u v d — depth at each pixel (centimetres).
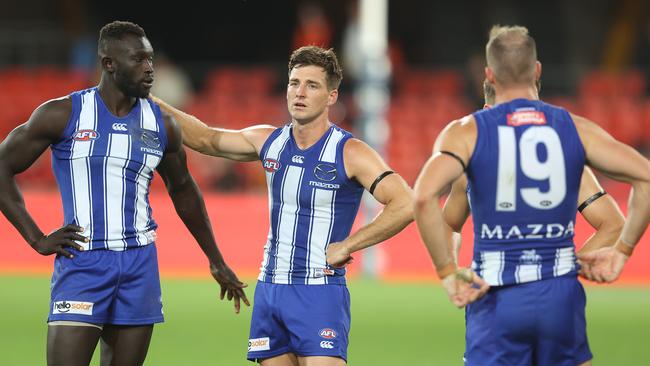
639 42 8025
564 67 8000
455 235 1645
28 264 4531
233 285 1809
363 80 4334
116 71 1625
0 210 1641
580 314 1440
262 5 7725
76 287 1620
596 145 1430
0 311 3350
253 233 4597
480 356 1442
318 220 1677
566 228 1437
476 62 6394
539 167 1414
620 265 1471
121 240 1639
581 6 8425
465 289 1415
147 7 7650
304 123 1684
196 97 6291
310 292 1667
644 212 1428
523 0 8444
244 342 2880
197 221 1784
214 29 7694
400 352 2775
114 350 1678
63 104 1636
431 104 6219
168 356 2659
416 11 7938
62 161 1641
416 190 1409
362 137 4356
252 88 6544
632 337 3066
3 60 6481
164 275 4438
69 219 1645
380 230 1639
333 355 1655
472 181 1439
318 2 7525
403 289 4112
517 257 1424
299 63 1681
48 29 7162
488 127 1425
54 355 1612
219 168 5272
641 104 6306
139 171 1655
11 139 1627
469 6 8394
